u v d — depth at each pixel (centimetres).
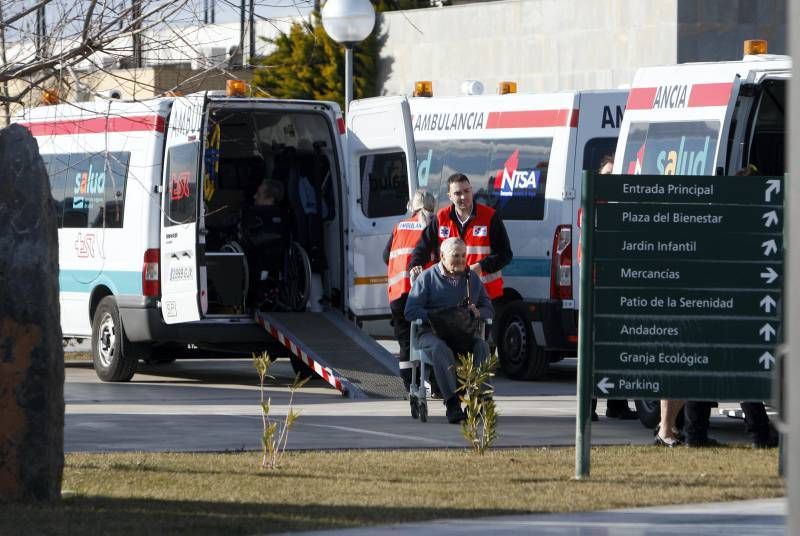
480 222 4194
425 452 3167
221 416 3841
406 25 8550
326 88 8094
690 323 2952
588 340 2906
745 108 3703
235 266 4722
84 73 3103
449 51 8412
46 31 3022
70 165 5003
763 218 2969
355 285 4875
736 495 2619
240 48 3322
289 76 7700
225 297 4719
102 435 3419
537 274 4934
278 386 4816
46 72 3052
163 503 2495
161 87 3616
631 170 3984
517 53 8150
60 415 2572
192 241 4572
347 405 4209
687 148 3788
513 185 5053
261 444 3278
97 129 4956
